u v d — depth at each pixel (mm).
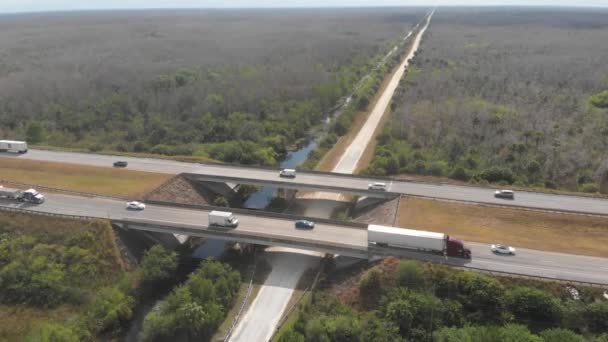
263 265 83125
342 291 71750
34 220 86500
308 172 110625
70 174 109375
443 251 73375
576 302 62406
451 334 58062
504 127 135250
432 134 136500
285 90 189375
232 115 160375
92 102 175875
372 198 101875
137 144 136500
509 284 66562
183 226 83562
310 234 81875
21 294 71250
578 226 82500
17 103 170750
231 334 66188
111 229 83000
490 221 85688
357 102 181750
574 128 133875
